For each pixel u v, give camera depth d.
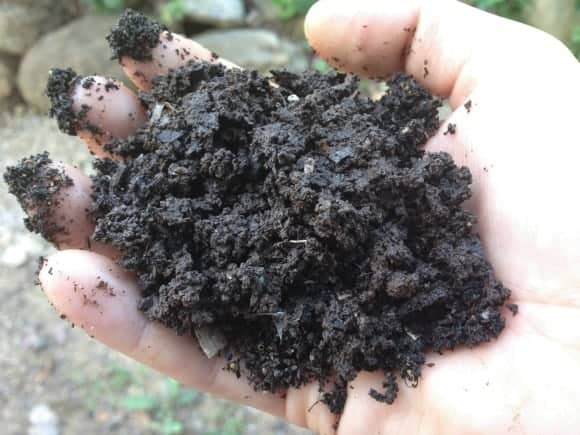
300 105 0.13
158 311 0.12
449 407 0.11
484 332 0.11
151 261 0.12
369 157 0.12
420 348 0.11
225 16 0.35
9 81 0.35
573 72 0.12
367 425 0.12
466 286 0.11
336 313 0.11
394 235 0.12
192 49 0.15
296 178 0.12
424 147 0.13
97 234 0.12
